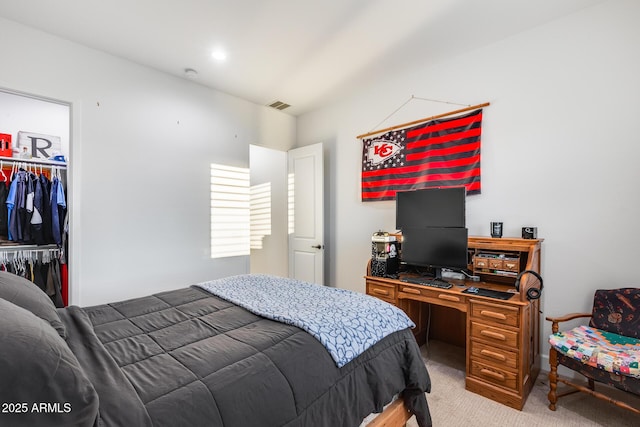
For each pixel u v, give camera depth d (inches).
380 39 96.9
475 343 79.7
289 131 166.2
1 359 24.3
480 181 100.8
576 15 84.3
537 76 90.7
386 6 81.4
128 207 108.4
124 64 107.9
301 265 157.6
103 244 102.7
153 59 108.5
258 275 94.3
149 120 113.8
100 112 102.5
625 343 67.7
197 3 79.7
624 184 78.0
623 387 59.7
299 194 159.0
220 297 71.9
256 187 193.0
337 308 61.4
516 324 72.6
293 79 124.6
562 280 86.5
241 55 106.2
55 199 120.6
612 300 74.8
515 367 72.8
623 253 78.0
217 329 53.2
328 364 46.5
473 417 69.6
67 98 96.0
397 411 59.2
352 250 142.0
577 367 67.4
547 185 88.9
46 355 27.0
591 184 82.4
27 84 89.0
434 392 80.1
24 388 24.5
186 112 124.2
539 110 90.4
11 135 118.6
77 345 43.2
